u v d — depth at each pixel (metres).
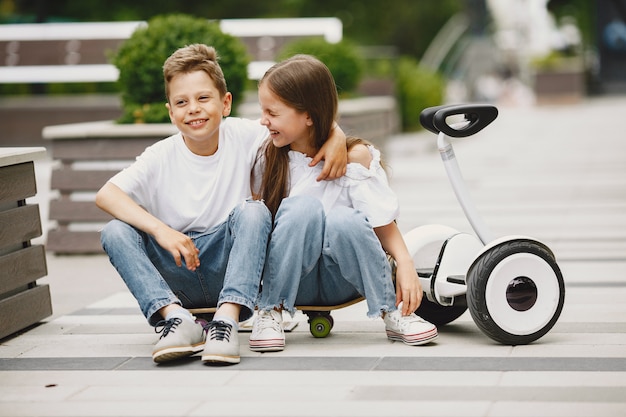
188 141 3.87
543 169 11.24
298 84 3.70
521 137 16.34
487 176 10.75
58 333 4.23
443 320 4.12
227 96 3.89
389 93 15.29
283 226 3.66
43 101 14.00
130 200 3.74
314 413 2.94
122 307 4.84
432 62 25.56
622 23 30.27
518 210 7.98
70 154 6.60
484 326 3.64
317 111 3.75
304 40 10.85
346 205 3.88
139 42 7.02
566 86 27.17
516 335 3.67
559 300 3.71
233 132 3.92
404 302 3.75
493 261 3.62
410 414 2.90
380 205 3.77
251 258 3.62
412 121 16.70
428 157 13.57
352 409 2.96
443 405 2.98
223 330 3.53
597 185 9.48
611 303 4.52
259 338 3.71
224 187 3.86
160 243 3.62
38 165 12.18
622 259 5.73
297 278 3.71
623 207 7.96
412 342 3.74
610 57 30.45
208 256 3.84
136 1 24.55
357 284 3.77
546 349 3.65
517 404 2.97
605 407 2.92
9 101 14.09
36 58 11.39
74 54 11.38
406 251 3.84
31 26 11.41
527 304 3.68
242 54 7.09
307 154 3.87
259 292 3.78
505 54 34.88
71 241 6.62
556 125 18.83
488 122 3.86
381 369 3.42
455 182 3.92
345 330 4.11
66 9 23.34
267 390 3.19
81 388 3.29
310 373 3.40
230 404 3.05
